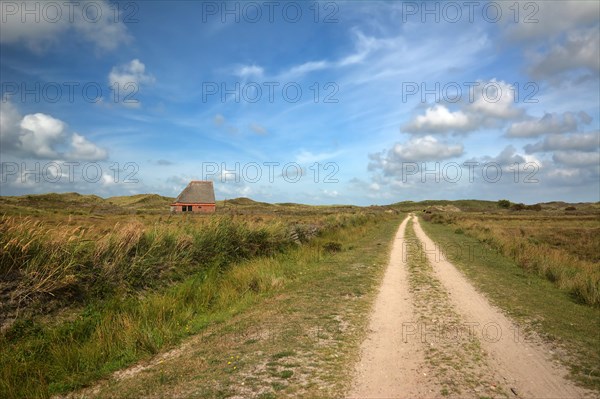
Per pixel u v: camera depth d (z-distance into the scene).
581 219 57.59
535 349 6.44
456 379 5.29
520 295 10.62
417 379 5.30
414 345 6.69
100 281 9.52
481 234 29.22
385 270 14.76
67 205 68.94
